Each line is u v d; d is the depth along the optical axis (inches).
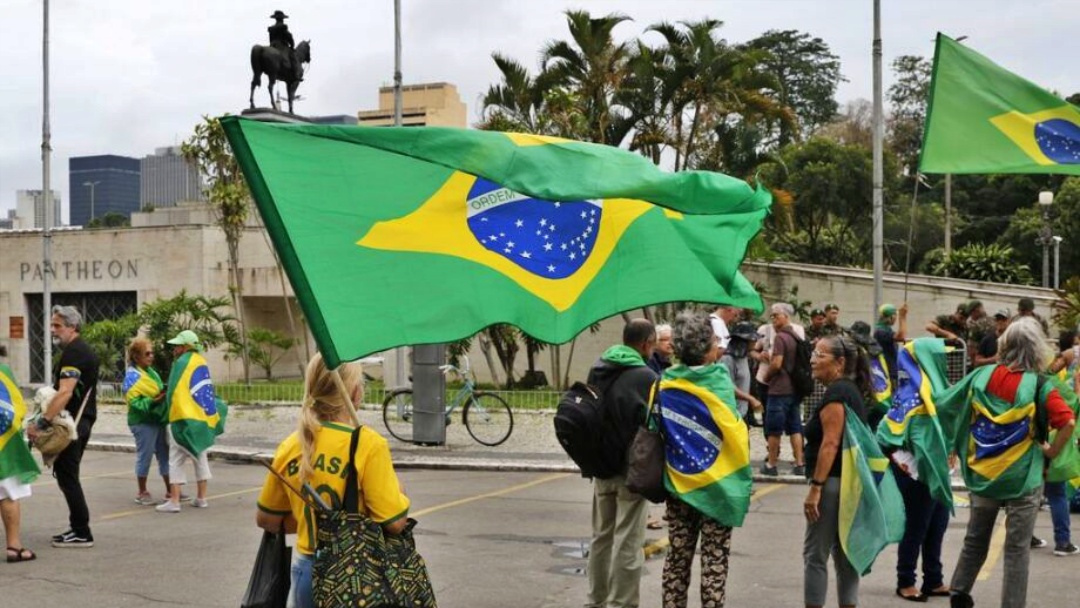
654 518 450.3
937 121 340.8
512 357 1143.0
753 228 211.2
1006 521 294.2
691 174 202.5
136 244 1434.5
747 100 1146.7
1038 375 287.6
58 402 395.5
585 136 1118.4
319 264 168.2
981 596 336.5
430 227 178.7
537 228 189.9
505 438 703.7
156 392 505.4
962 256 1454.2
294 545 205.8
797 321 1146.7
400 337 171.8
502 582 352.8
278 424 822.5
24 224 2426.2
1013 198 2102.6
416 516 474.6
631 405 290.5
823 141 1833.2
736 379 538.9
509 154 184.9
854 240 1865.2
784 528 443.8
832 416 275.7
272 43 872.3
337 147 174.2
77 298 1470.2
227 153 1266.0
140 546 411.8
